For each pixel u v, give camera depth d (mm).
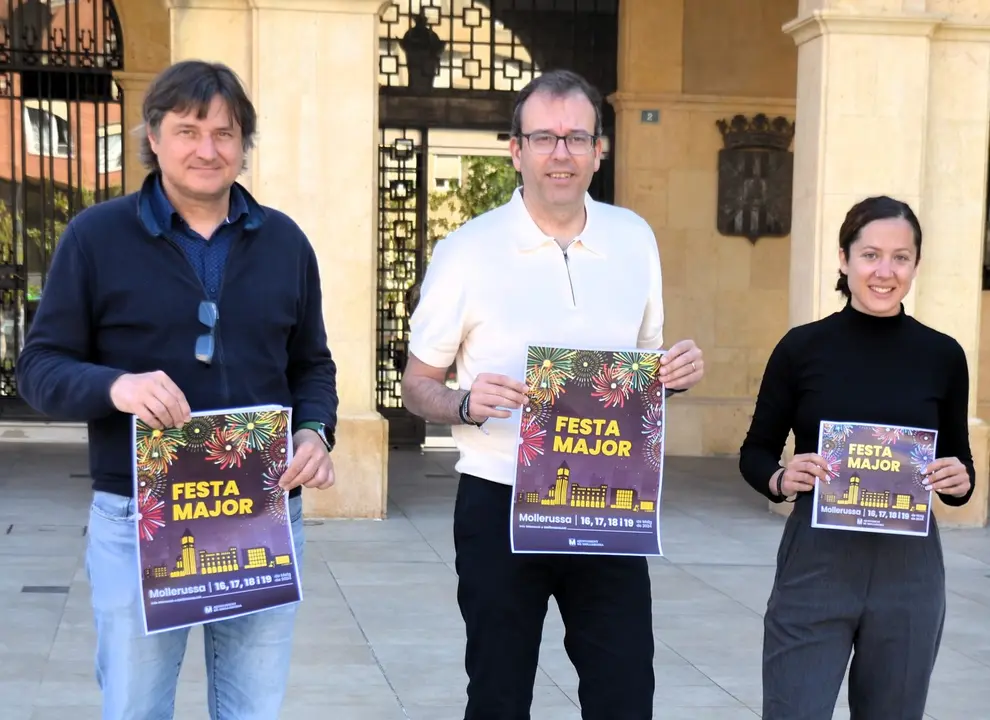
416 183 12320
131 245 2723
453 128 12328
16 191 12844
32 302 12938
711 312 12484
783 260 12523
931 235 8922
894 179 8703
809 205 8820
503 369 3090
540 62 12406
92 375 2574
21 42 12742
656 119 12266
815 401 3176
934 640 3133
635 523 3018
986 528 8867
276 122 8398
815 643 3117
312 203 8453
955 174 8891
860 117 8664
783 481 3148
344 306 8531
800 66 9031
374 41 8445
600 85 12516
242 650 2877
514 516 2994
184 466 2691
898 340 3178
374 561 7246
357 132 8469
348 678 5027
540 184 3012
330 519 8531
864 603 3102
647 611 3094
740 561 7574
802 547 3152
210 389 2750
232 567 2744
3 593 6270
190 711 4598
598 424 3004
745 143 12328
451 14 12234
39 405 2648
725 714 4715
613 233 3152
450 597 6418
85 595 6281
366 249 8516
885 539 3102
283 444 2783
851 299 3242
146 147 2809
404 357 12469
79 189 12844
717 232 12430
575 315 3090
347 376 8570
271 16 8328
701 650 5586
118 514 2723
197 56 8430
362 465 8562
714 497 9977
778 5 12305
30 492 9453
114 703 2775
